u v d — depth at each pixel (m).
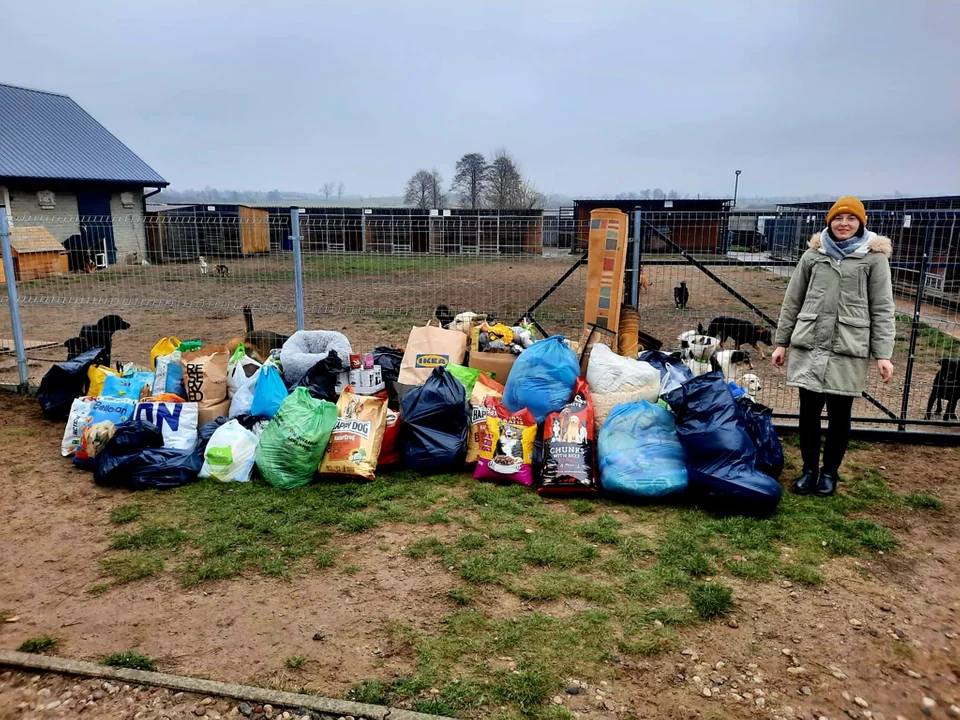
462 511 4.59
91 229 12.77
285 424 4.98
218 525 4.39
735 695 2.89
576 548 4.07
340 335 6.39
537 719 2.74
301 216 7.84
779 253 8.11
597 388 5.53
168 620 3.43
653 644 3.20
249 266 8.96
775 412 6.66
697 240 9.05
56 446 5.89
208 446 5.09
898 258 7.70
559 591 3.63
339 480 5.07
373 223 7.66
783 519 4.43
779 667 3.07
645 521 4.44
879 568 3.92
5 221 7.18
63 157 22.33
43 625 3.39
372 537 4.24
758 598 3.60
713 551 4.05
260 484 5.00
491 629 3.31
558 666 3.05
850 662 3.11
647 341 6.82
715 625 3.37
